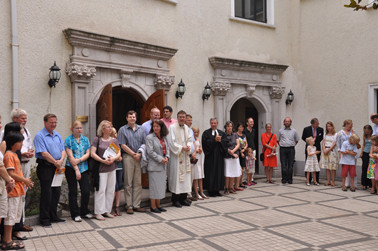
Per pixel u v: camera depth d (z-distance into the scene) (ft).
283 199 25.66
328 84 36.29
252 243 15.67
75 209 19.47
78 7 25.21
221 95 33.71
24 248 15.12
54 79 23.29
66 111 24.70
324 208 22.72
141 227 18.30
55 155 18.16
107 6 26.68
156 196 21.38
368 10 33.06
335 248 14.97
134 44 27.20
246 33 35.96
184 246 15.28
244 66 34.81
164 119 24.32
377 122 28.81
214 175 26.16
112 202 20.44
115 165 20.30
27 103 22.81
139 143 21.52
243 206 23.31
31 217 18.49
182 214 21.13
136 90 28.45
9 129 15.21
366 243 15.64
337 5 35.47
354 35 34.17
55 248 15.11
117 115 36.60
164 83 29.37
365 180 29.71
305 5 38.22
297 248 14.99
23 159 16.79
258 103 37.45
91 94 25.85
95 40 25.22
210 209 22.45
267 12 38.22
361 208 22.72
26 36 22.80
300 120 38.81
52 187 18.86
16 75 22.12
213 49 33.55
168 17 30.42
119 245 15.47
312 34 37.63
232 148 27.53
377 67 32.42
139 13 28.53
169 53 29.58
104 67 26.22
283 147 33.17
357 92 33.94
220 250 14.76
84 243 15.75
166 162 21.52
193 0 32.17
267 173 33.50
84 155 19.44
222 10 34.19
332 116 36.01
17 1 22.39
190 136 23.15
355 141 28.55
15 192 15.02
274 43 38.11
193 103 32.09
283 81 38.91
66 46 24.67
